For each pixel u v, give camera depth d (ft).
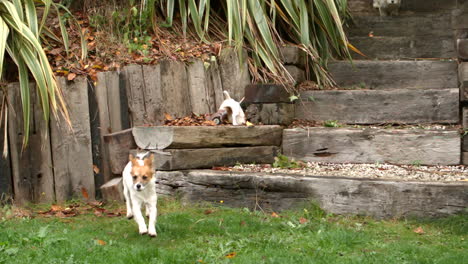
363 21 27.48
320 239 13.89
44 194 18.54
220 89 22.18
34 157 18.48
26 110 17.61
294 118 22.79
